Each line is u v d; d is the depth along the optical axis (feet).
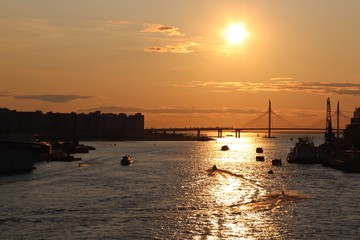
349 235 339.36
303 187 582.76
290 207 434.71
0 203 458.09
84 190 551.59
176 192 533.96
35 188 568.82
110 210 420.77
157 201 468.75
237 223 370.94
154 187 581.53
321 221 378.73
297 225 365.61
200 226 361.71
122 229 353.31
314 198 487.20
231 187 582.76
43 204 452.35
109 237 333.21
